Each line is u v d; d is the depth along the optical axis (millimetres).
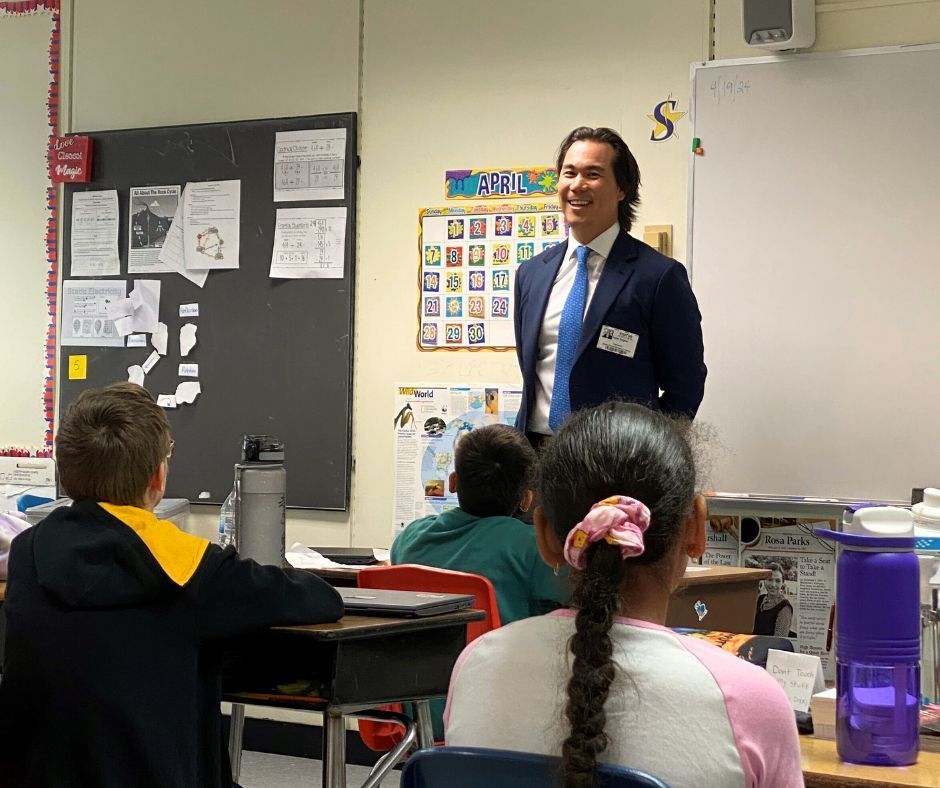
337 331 4578
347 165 4559
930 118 3721
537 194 4297
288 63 4695
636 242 3459
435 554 2816
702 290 3975
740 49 3996
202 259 4789
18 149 5102
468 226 4398
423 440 4457
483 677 1261
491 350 4363
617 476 1247
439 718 2693
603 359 3381
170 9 4895
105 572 1867
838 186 3822
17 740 1895
